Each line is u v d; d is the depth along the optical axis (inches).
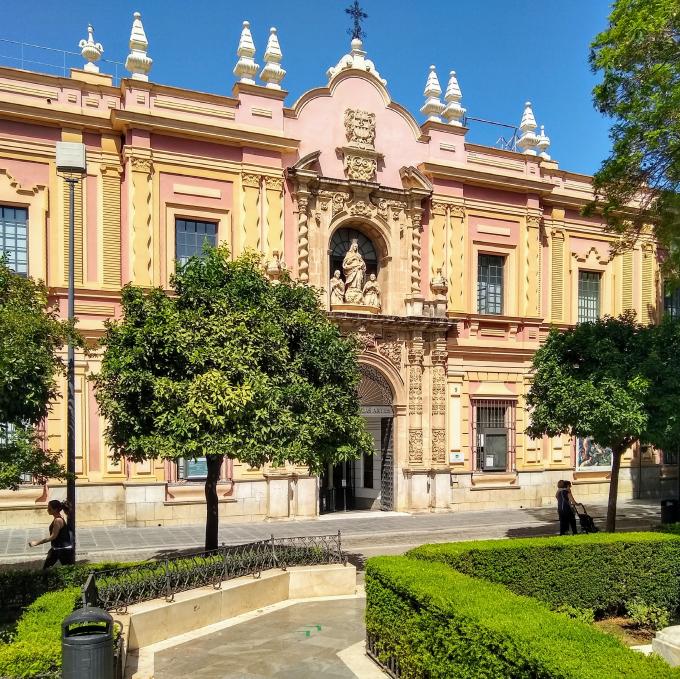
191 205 829.8
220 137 835.4
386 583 337.4
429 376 938.7
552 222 1076.5
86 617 259.6
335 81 921.5
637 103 612.1
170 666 342.0
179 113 827.4
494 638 244.4
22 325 355.6
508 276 1025.5
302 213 877.8
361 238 964.0
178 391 438.9
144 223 798.5
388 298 943.0
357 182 911.7
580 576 436.8
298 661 350.3
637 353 630.5
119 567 422.3
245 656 357.4
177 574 418.6
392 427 928.9
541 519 865.5
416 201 952.3
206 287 482.6
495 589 305.4
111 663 263.4
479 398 982.4
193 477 797.9
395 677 323.6
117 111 778.2
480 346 982.4
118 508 769.6
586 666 208.4
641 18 584.4
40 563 561.9
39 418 382.9
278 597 466.0
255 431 440.8
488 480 975.6
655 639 337.1
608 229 764.6
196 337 450.0
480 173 990.4
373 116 943.7
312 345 508.7
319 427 477.7
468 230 1000.2
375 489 956.0
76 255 781.3
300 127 899.4
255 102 868.6
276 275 833.5
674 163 636.7
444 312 948.0
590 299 1119.0
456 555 410.9
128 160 796.0
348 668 341.1
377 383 927.7
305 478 837.8
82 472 758.5
